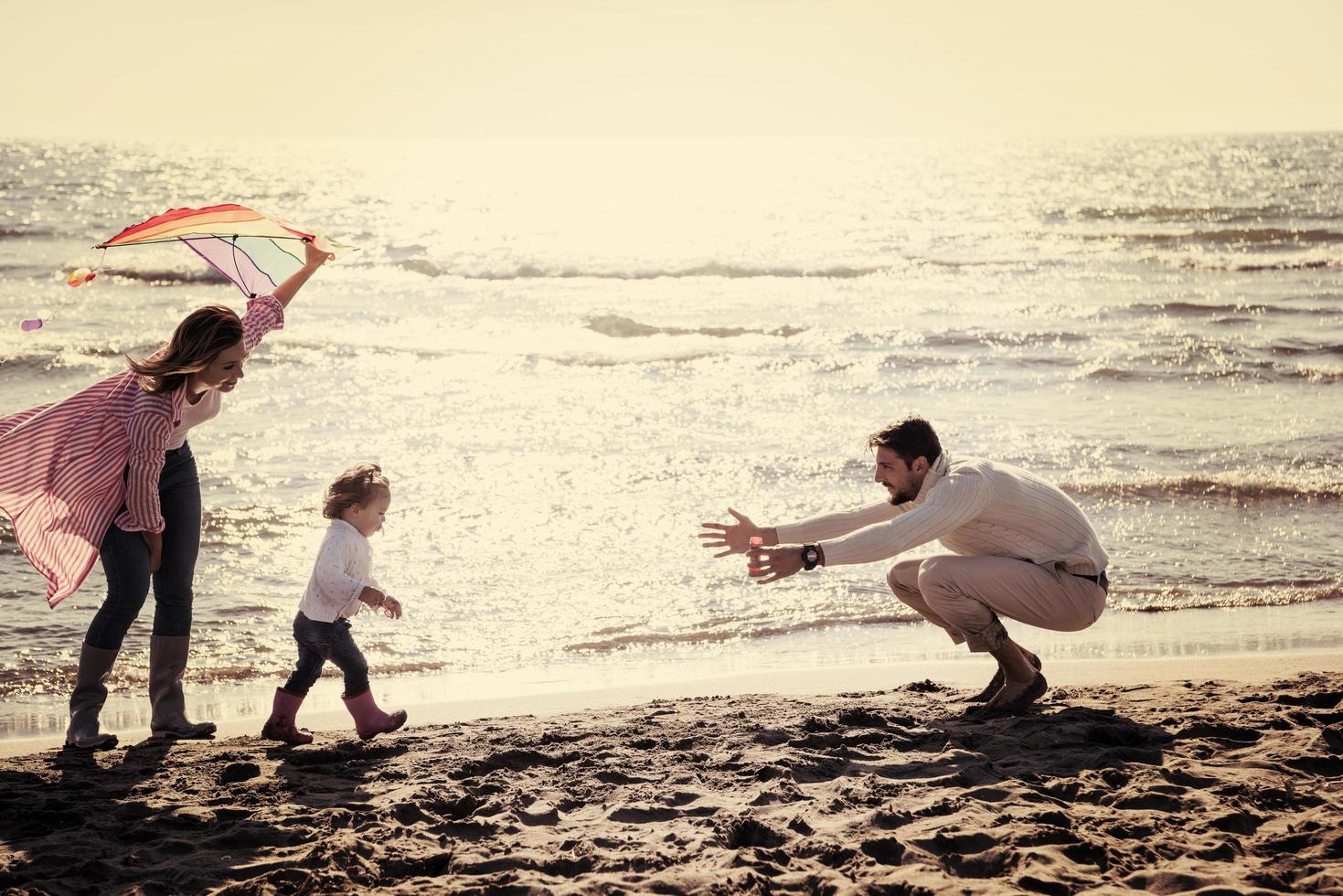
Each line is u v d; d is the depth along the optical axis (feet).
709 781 12.84
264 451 40.40
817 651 22.85
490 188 238.07
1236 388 55.11
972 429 45.68
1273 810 11.19
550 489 36.17
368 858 10.39
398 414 47.73
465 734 15.38
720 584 27.48
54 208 161.58
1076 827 10.73
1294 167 288.71
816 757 13.30
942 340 70.64
